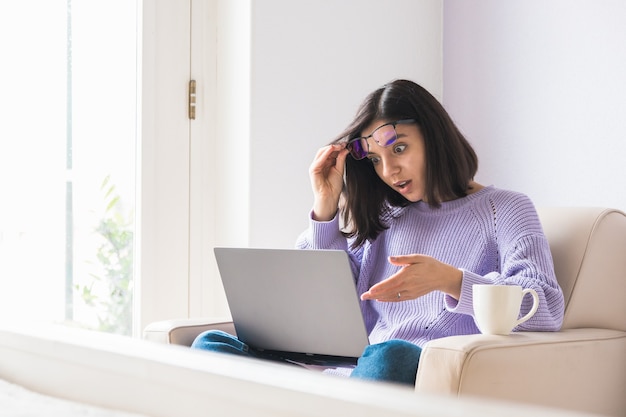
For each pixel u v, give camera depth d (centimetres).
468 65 275
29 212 230
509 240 163
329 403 46
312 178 192
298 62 254
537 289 150
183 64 250
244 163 246
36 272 232
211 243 254
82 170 238
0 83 226
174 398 59
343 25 263
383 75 272
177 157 249
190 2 252
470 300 145
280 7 250
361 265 187
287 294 155
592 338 152
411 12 278
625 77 227
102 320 241
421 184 176
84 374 70
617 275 169
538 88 251
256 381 51
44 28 233
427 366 130
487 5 268
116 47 243
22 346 79
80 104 238
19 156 229
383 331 175
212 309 255
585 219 170
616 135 229
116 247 243
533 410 42
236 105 249
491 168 267
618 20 229
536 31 252
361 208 186
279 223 249
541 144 250
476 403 43
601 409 153
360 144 178
